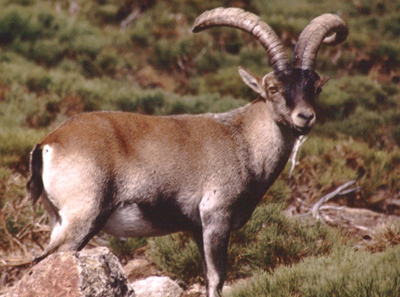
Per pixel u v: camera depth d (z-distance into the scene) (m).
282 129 16.45
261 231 20.53
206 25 17.80
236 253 19.36
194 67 59.00
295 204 27.06
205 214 15.79
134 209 15.35
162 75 58.22
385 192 29.22
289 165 28.88
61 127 15.34
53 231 15.02
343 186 27.48
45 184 14.67
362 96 51.22
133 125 15.76
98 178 14.65
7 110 37.34
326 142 33.84
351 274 13.95
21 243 22.27
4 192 23.47
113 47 61.12
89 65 54.44
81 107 40.84
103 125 15.35
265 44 16.56
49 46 54.66
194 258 19.48
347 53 62.41
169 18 67.75
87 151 14.73
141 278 20.00
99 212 14.60
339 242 19.73
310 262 16.00
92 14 70.56
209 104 42.94
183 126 16.38
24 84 42.50
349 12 86.50
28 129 33.94
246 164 16.34
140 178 15.27
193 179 15.78
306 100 15.52
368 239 22.38
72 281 12.06
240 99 43.88
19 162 27.75
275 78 16.06
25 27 56.16
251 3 75.25
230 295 14.82
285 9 82.50
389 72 62.03
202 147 16.11
